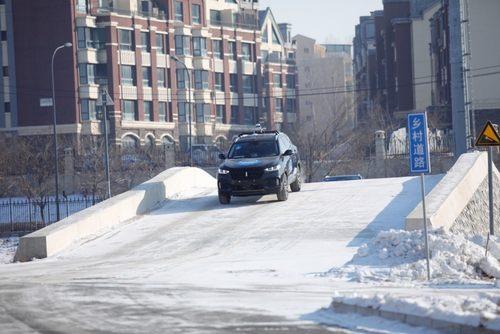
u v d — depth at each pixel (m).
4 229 121.94
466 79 98.19
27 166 157.25
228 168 79.12
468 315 26.41
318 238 62.06
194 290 39.91
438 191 67.31
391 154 141.25
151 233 69.50
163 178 87.50
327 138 173.25
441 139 136.38
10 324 31.05
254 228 67.56
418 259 47.53
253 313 32.00
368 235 61.97
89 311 33.75
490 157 58.00
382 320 29.19
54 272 52.81
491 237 51.88
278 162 79.12
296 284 42.25
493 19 191.50
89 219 70.62
